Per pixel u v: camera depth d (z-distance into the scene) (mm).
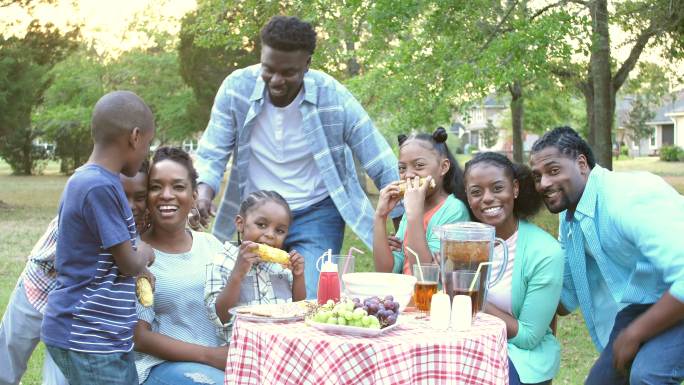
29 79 18781
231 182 4945
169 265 3805
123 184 3752
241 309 3271
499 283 3842
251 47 23094
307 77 4680
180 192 3805
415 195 3980
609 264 3703
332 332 2977
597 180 3693
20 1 18344
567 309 4156
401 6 9750
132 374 3377
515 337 3725
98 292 3244
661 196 3484
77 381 3256
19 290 3881
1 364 3994
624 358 3490
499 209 3848
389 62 11164
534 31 9148
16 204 20734
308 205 4812
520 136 20875
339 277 3508
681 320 3406
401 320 3248
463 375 2912
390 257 4094
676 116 59969
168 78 29484
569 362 6090
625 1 12227
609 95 13008
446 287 3307
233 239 5012
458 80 9648
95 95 32156
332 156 4805
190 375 3562
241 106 4770
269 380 2912
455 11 10039
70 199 3215
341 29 12688
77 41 19766
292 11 13477
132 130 3318
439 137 4359
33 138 35750
